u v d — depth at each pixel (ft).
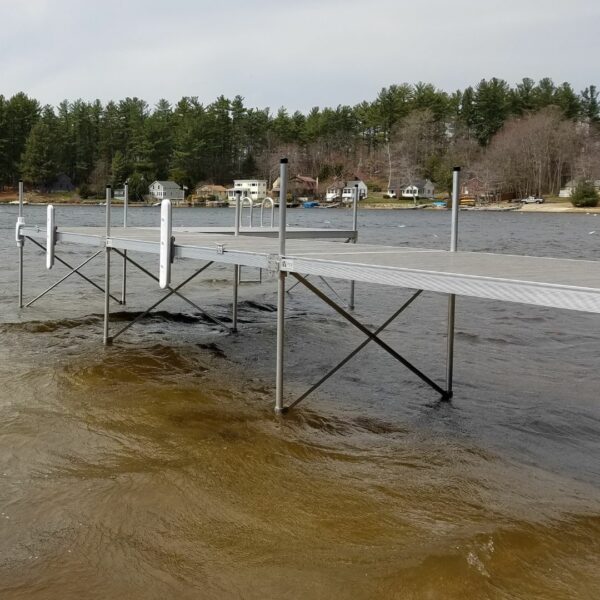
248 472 12.40
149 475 12.06
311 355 22.15
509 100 315.37
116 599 8.45
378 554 9.52
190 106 343.05
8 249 61.52
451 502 11.33
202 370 19.84
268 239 25.16
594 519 10.78
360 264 13.33
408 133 317.63
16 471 12.11
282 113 353.92
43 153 293.43
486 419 15.98
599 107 313.53
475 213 224.74
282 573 9.04
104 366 19.70
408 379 19.35
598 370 20.59
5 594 8.50
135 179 294.46
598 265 15.10
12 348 21.95
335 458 13.26
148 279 41.60
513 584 8.83
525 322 28.86
